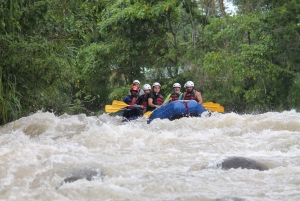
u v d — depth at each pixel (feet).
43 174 23.32
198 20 113.09
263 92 96.63
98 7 54.95
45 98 60.64
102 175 22.93
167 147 35.04
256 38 96.94
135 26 106.83
